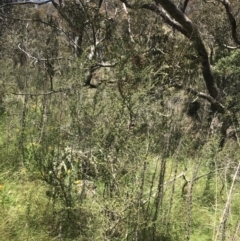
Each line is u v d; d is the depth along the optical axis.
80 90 3.85
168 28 8.36
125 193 3.32
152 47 5.75
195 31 7.31
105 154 3.35
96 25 6.69
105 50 5.57
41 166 4.32
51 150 4.36
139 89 3.41
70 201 3.86
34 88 6.30
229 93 8.05
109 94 3.54
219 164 5.02
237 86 8.59
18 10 10.94
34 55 7.36
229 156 5.08
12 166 5.05
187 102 4.91
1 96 6.84
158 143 3.85
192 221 4.38
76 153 4.02
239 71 8.88
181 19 7.16
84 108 3.70
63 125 4.43
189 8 10.73
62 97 4.67
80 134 3.80
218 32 9.48
